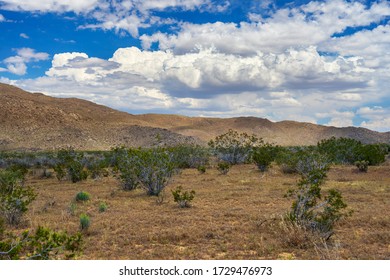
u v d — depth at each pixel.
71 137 108.62
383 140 177.12
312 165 27.34
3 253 7.44
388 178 25.22
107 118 157.88
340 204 11.01
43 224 12.35
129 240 10.55
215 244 10.21
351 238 10.58
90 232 11.43
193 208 15.54
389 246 9.86
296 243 9.83
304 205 11.33
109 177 29.98
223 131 196.25
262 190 20.31
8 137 101.38
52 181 28.36
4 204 13.15
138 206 16.25
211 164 39.81
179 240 10.67
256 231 11.43
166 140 109.88
